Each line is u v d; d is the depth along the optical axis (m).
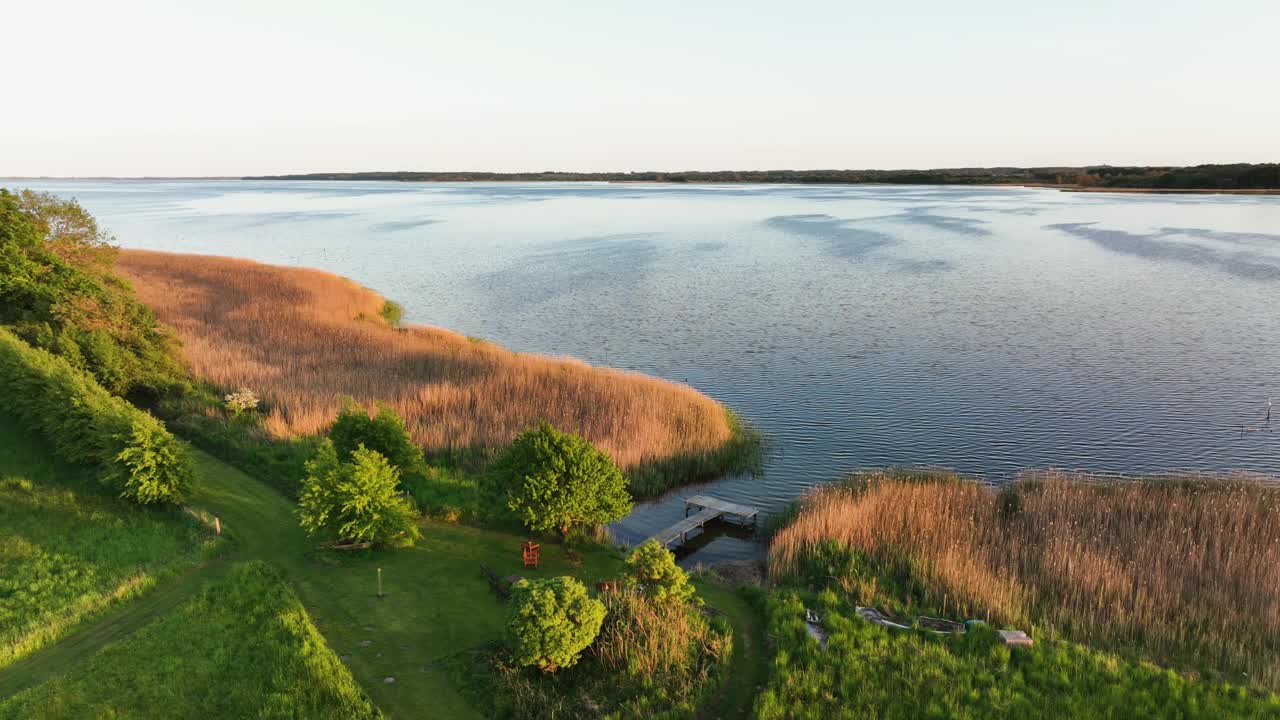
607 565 32.06
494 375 52.59
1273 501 35.53
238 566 29.86
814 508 36.38
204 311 71.69
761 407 54.16
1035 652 25.42
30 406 39.53
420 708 22.52
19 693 22.78
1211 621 27.34
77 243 56.59
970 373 61.00
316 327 65.62
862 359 65.12
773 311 83.12
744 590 30.62
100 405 37.03
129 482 33.28
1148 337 70.31
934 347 68.25
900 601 29.22
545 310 84.94
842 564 31.81
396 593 28.83
